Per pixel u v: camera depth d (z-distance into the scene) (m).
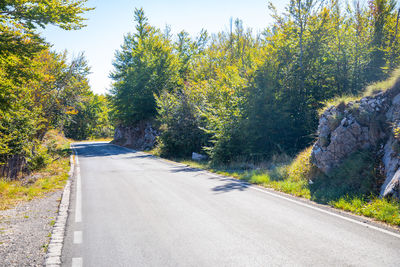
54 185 10.35
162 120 25.03
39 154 15.48
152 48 43.50
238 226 5.30
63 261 3.93
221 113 17.55
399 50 16.47
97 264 3.82
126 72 43.06
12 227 5.54
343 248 4.18
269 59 16.83
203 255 4.04
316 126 15.67
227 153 16.44
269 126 15.80
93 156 24.58
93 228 5.36
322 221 5.54
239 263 3.76
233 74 20.67
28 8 8.72
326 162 8.61
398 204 5.82
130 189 9.25
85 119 73.88
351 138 8.43
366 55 16.88
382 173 7.19
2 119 12.98
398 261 3.72
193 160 20.61
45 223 5.80
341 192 7.38
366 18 17.27
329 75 16.91
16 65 9.36
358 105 8.76
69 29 9.66
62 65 23.34
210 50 35.34
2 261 3.97
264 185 9.56
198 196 8.00
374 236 4.67
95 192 8.91
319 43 17.00
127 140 43.22
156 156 24.53
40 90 20.88
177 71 45.22
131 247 4.40
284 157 14.11
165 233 5.00
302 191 8.19
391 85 8.56
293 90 16.48
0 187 9.45
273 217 5.85
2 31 8.64
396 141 7.02
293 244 4.38
